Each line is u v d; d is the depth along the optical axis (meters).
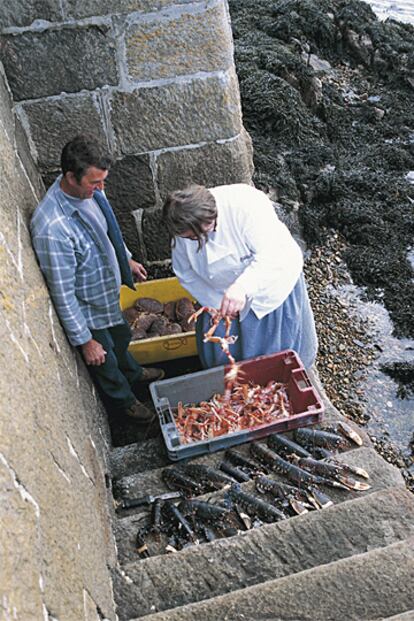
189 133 3.86
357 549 2.64
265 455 3.35
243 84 6.75
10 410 1.76
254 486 3.16
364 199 6.16
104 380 3.64
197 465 3.34
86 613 1.95
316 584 2.30
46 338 2.54
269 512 2.99
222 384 3.87
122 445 3.97
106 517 2.83
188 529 2.98
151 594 2.50
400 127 7.08
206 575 2.60
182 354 4.33
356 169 6.48
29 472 1.75
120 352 3.82
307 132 6.73
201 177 4.05
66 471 2.20
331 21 7.90
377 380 4.82
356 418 4.58
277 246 3.15
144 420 3.99
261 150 6.42
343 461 3.23
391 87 7.61
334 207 6.04
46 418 2.13
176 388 3.85
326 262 5.73
